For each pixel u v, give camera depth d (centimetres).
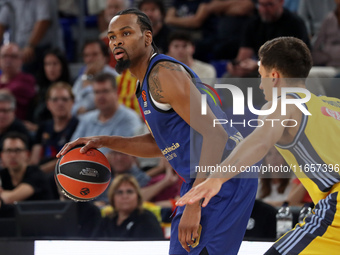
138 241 1162
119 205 1309
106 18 2264
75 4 2591
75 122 1906
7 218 1345
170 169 1603
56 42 2419
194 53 2316
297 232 823
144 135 1044
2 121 1933
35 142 1953
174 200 1476
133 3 2452
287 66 823
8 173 1590
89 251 1170
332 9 2158
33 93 2266
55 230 1277
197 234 859
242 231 915
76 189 947
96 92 1805
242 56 1998
